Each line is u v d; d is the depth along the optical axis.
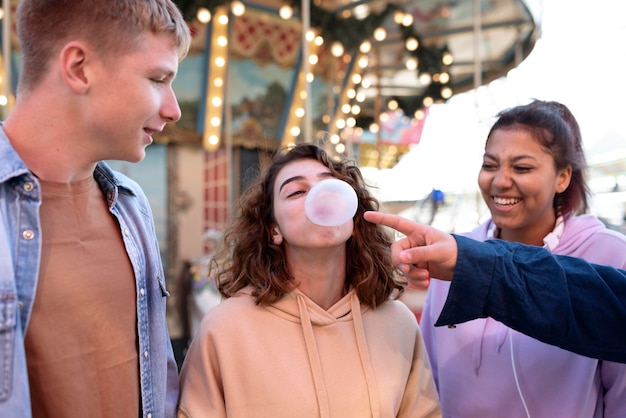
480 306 0.97
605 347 1.00
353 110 6.53
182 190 6.19
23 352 0.80
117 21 0.85
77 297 0.95
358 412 1.12
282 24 4.83
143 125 0.91
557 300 0.96
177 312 4.74
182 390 1.19
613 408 1.27
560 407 1.26
